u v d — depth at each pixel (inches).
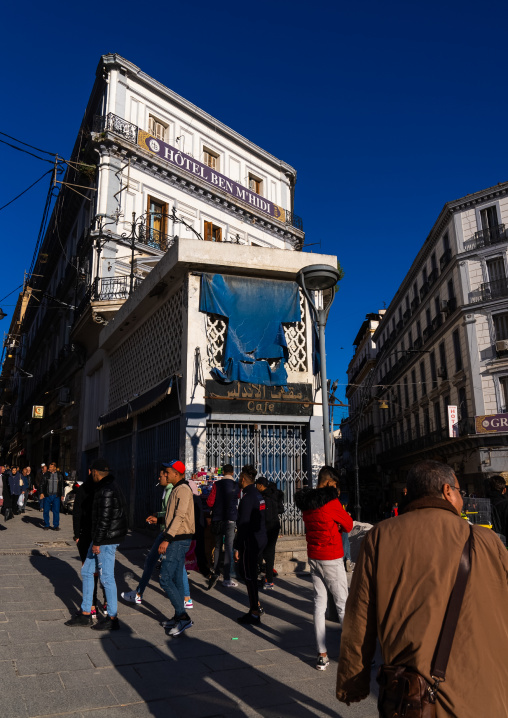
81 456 795.4
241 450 388.5
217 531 296.5
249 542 225.0
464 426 1115.3
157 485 440.1
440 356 1309.1
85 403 799.1
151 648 183.6
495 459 1058.1
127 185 906.1
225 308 403.5
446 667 66.0
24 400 1658.5
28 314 1603.1
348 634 78.0
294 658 181.3
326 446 279.3
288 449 403.2
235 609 245.0
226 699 145.2
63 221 1104.8
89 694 143.3
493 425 1058.1
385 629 72.4
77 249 979.3
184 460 370.9
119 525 209.2
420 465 85.7
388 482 1739.7
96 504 207.5
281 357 409.7
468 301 1163.9
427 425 1405.0
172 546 207.5
